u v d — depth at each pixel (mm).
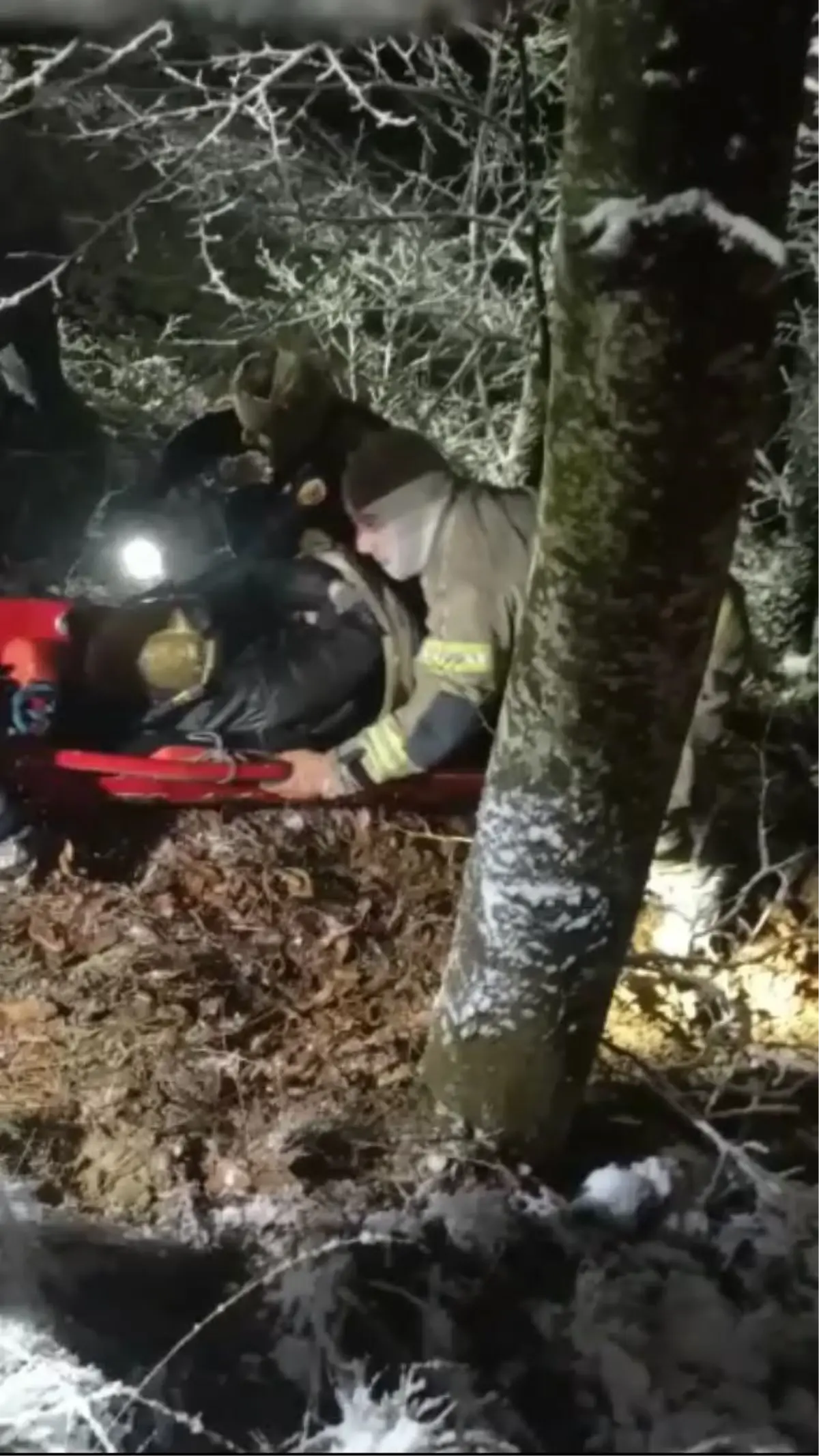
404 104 8844
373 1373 3303
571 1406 3285
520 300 7621
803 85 2705
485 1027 3598
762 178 2699
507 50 6879
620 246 2703
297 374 4398
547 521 3041
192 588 4828
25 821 4641
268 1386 3260
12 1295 3379
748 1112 4055
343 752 4547
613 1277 3590
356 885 4773
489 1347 3395
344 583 4848
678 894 4820
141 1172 3727
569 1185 3850
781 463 9047
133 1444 3113
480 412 8445
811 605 8258
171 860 4746
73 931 4465
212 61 6000
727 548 2994
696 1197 3846
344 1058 4117
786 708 7066
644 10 2600
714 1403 3352
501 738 3340
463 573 4309
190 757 4621
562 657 3111
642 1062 3973
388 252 8375
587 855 3328
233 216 9750
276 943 4512
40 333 6832
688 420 2818
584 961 3465
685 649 3078
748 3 2574
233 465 5102
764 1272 3693
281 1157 3727
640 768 3223
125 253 9375
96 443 7133
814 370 8039
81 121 7207
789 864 5098
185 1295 3428
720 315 2734
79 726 4746
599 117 2691
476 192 7293
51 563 5934
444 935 4613
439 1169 3666
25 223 6809
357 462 4395
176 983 4297
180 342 7613
